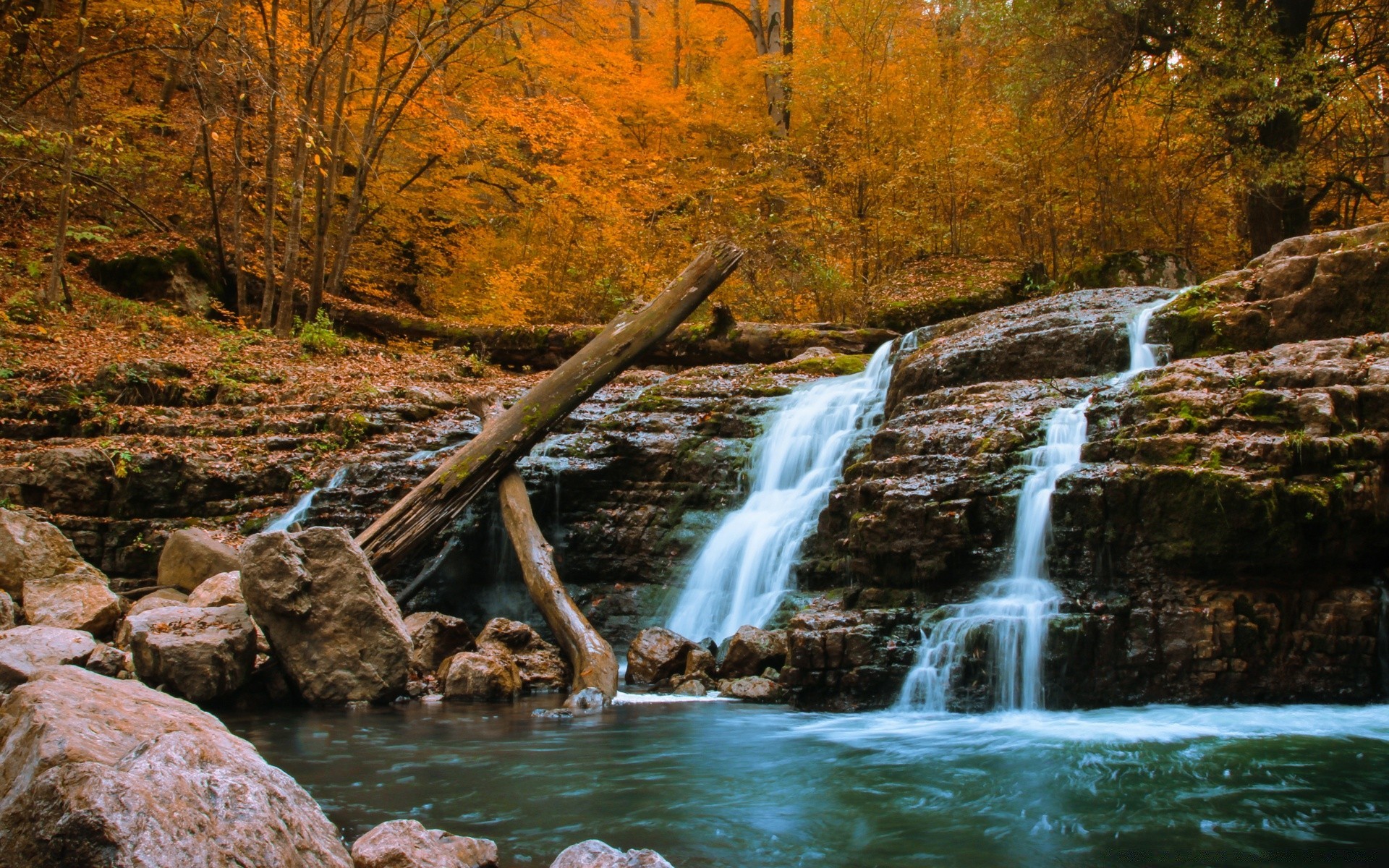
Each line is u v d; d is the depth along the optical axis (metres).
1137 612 6.29
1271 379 6.87
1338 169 17.16
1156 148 16.97
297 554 6.90
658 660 7.86
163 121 18.33
